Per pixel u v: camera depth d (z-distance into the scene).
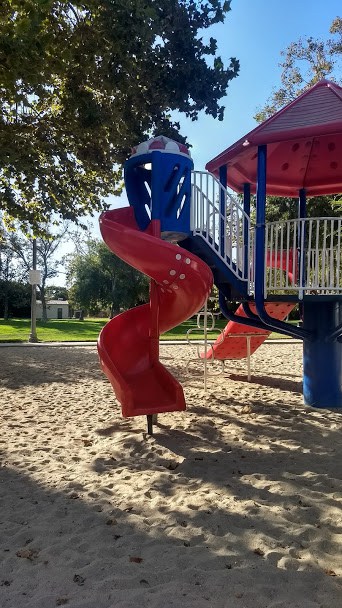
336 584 2.85
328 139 7.63
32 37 6.70
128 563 3.10
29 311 63.72
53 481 4.62
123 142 9.34
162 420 6.95
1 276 58.28
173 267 5.86
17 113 10.72
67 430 6.52
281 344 20.23
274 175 8.77
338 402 7.74
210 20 8.34
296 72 23.89
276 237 6.98
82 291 47.34
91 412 7.57
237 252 7.21
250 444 5.77
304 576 2.93
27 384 10.16
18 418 7.19
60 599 2.71
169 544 3.34
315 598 2.72
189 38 8.28
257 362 13.68
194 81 8.48
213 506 3.95
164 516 3.80
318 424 6.66
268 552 3.21
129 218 6.72
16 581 2.93
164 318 6.95
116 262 46.09
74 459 5.31
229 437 6.07
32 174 10.84
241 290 7.24
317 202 19.94
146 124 9.07
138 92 8.71
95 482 4.58
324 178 8.89
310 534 3.48
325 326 7.69
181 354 15.91
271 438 6.02
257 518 3.74
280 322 7.36
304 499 4.08
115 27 7.65
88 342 21.67
